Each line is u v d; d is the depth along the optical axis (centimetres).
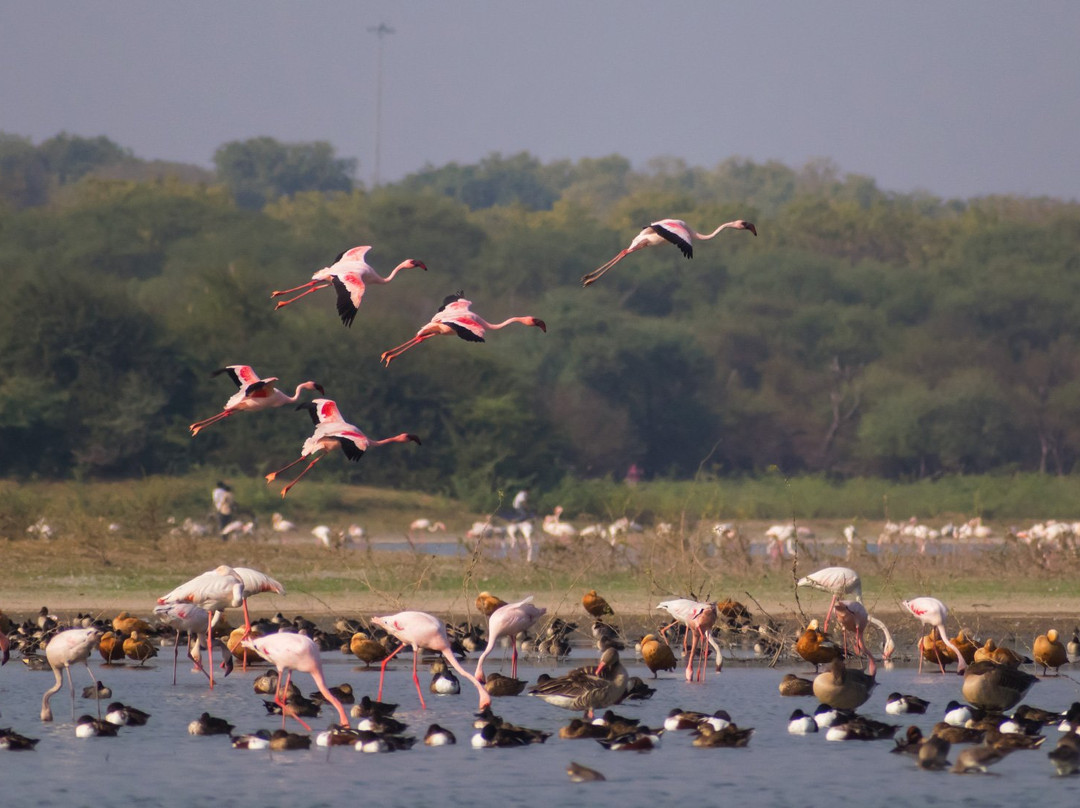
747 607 2395
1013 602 2497
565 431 6631
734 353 8650
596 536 3012
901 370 8475
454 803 1138
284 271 7794
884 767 1270
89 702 1580
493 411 5897
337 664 1891
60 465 5419
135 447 5472
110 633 1888
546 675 1575
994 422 7925
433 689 1652
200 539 3706
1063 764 1235
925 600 1869
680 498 5909
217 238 8619
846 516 6316
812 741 1384
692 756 1318
